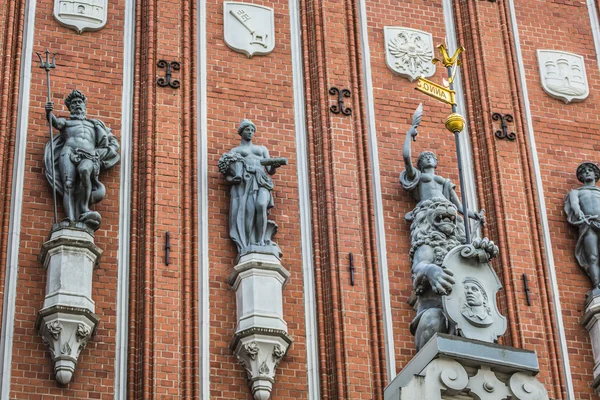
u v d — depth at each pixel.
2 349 23.75
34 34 26.64
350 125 26.89
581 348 25.84
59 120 25.48
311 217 25.97
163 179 25.62
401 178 26.52
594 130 28.23
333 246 25.66
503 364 21.91
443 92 24.50
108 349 24.16
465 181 27.08
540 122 28.02
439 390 21.55
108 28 27.02
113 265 24.86
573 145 27.95
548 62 28.69
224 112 26.64
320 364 24.61
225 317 24.73
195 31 27.16
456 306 22.59
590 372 25.66
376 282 25.52
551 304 26.11
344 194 26.20
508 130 27.61
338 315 25.02
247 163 25.78
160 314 24.42
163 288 24.66
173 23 27.16
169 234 25.17
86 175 24.92
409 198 26.50
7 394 23.45
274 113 26.88
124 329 24.36
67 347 23.69
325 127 26.73
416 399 21.47
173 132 26.11
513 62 28.42
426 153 26.67
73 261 24.31
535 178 27.39
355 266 25.55
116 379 23.94
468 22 28.62
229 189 25.84
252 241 25.20
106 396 23.80
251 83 27.05
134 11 27.30
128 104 26.38
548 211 27.11
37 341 23.98
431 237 24.59
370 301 25.25
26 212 24.98
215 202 25.70
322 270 25.52
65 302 23.91
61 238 24.36
